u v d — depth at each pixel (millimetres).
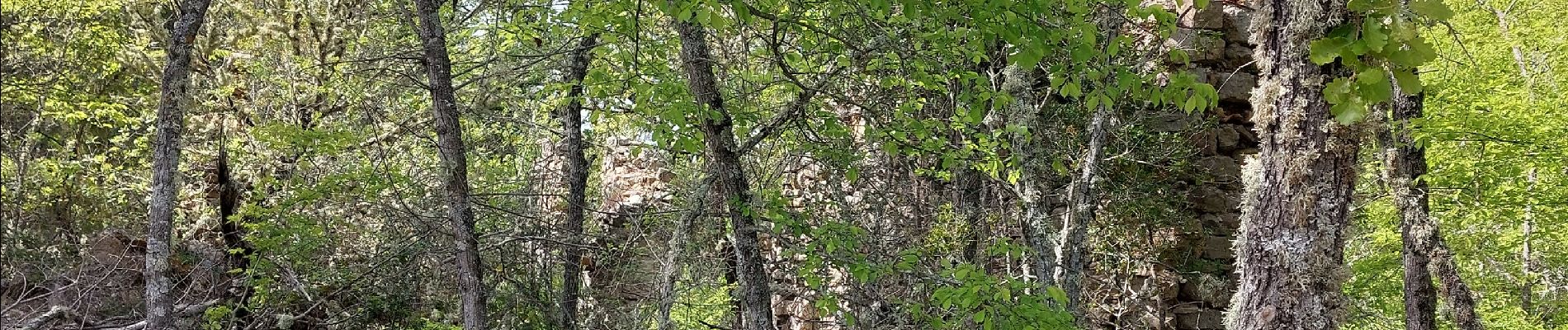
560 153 11250
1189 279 10297
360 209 8594
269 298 8938
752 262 6520
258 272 8398
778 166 8891
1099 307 10469
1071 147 9477
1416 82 2312
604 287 9586
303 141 7395
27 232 11914
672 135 6324
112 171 13195
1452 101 9266
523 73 8578
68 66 13922
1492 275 11195
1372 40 2291
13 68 13195
